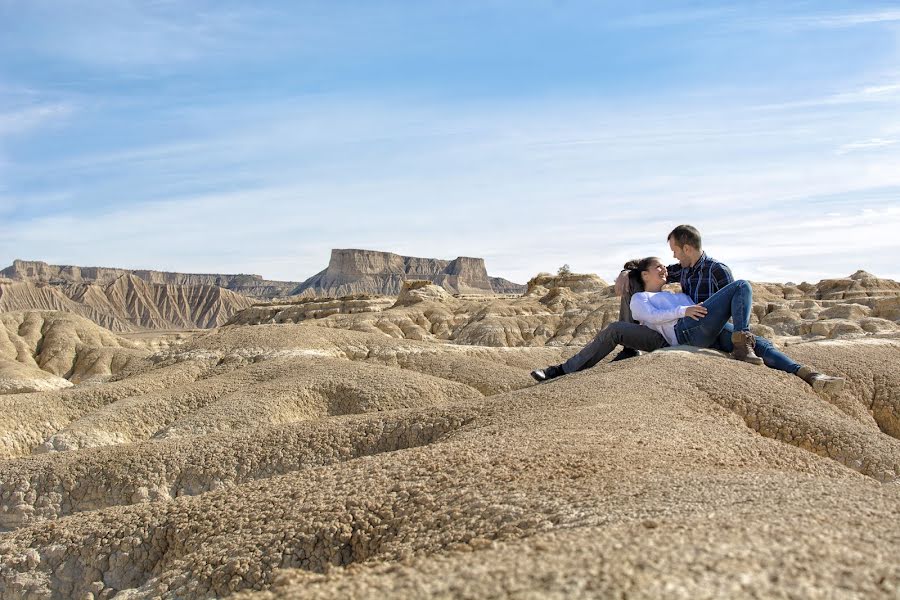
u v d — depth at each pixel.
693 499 7.05
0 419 23.05
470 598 4.63
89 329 115.19
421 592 4.86
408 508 8.95
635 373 15.01
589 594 4.40
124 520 11.04
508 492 8.43
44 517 14.80
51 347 107.50
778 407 13.68
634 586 4.43
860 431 12.77
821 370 17.16
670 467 8.93
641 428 11.36
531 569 4.94
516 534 7.11
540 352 42.41
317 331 36.53
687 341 16.30
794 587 4.37
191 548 9.92
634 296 16.47
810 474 9.63
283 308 151.50
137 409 23.25
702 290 16.08
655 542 5.24
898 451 12.05
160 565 10.26
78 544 10.78
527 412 13.55
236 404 22.27
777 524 5.70
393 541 8.22
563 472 8.91
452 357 34.75
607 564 4.82
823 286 94.50
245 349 32.62
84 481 15.32
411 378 25.66
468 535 7.54
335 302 148.12
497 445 10.74
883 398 16.16
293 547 9.00
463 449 10.83
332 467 11.47
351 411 23.06
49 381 48.56
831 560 4.80
